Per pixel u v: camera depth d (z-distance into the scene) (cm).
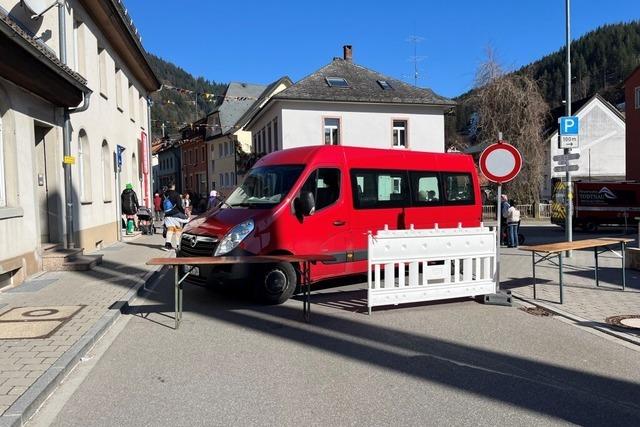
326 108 3183
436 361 549
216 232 820
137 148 2427
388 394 457
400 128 3341
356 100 3162
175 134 7588
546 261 1361
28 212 1001
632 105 3169
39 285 927
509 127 3456
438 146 3369
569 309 787
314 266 880
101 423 402
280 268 820
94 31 1587
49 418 411
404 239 775
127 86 2175
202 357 562
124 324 705
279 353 576
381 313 770
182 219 1556
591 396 455
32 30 1101
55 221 1197
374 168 966
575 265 1289
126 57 2070
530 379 496
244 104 5572
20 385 452
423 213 1025
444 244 802
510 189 3612
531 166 3472
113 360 554
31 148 1028
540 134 3491
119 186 1830
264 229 820
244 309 795
